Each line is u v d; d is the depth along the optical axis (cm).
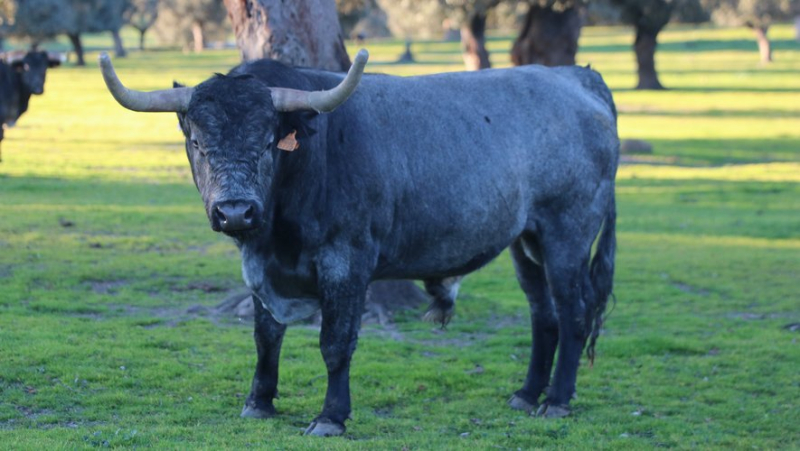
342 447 903
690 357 1352
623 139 4409
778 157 4250
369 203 961
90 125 4859
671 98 7394
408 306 1597
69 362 1165
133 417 999
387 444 928
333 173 942
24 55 3297
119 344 1264
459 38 17312
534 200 1107
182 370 1169
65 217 2248
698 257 2162
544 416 1080
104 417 995
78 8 10644
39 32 9488
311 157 916
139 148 3944
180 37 15088
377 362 1252
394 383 1170
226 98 847
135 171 3234
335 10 1517
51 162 3322
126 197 2650
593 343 1156
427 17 4981
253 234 897
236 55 13488
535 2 4169
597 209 1148
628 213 2805
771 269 2031
